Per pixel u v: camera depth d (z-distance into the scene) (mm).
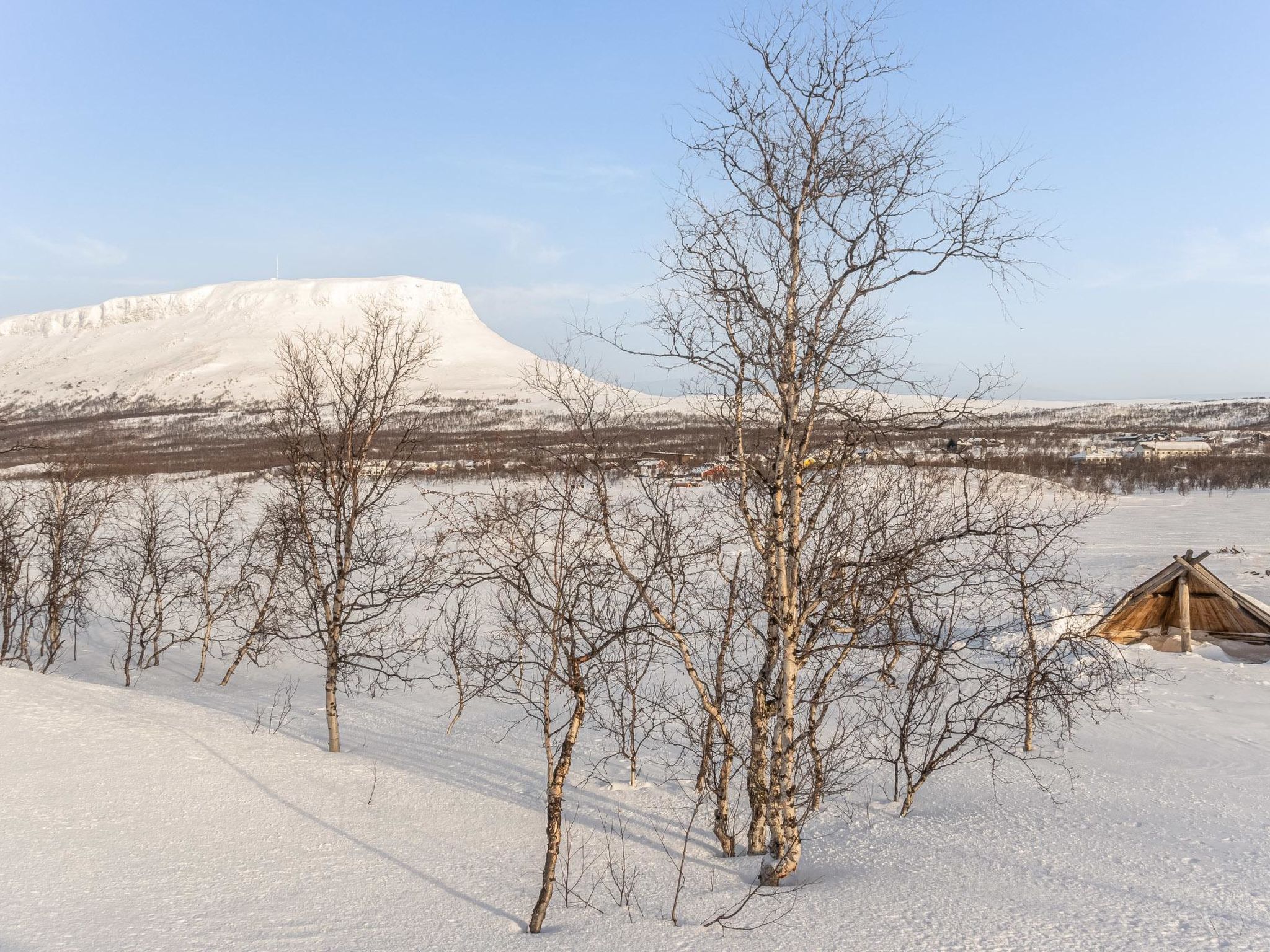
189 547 29078
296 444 16234
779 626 8984
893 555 8977
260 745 14203
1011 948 6480
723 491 9586
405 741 16516
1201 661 21469
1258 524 53375
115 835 9422
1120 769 12797
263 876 8789
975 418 8125
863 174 8203
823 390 8586
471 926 7684
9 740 11906
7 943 6707
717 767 13172
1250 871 8156
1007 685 14555
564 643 9492
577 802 12531
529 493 10758
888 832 10570
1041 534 12930
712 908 8031
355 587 21531
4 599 24344
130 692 17297
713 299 8461
